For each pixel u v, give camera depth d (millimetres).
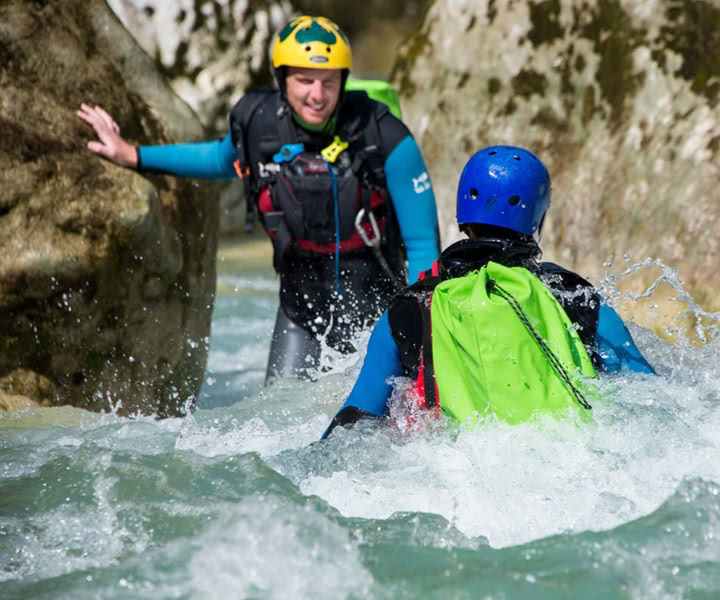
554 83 23891
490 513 8242
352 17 64125
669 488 8352
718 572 7309
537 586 7238
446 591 7211
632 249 21344
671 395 9469
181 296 15953
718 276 19531
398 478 8844
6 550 8102
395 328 9625
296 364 15141
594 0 23797
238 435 10758
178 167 15156
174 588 7336
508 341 8906
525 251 9766
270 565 7531
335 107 14164
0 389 13484
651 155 21953
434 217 14758
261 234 37625
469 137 24688
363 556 7723
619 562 7457
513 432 8836
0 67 14422
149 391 15531
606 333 9523
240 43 36812
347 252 14617
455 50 25328
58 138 14500
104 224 14367
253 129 14484
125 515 8586
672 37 22562
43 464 9938
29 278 13648
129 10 35562
